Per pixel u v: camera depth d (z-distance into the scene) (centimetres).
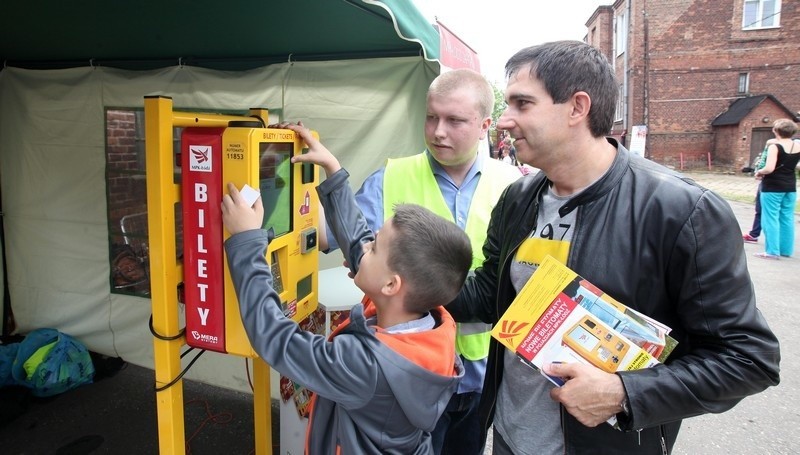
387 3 158
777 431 291
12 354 301
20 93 322
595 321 105
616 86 111
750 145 1944
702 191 102
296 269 157
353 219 155
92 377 316
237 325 129
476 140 171
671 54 2075
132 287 326
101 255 328
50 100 318
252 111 157
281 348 112
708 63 2056
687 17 2039
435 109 167
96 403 296
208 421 283
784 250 664
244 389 316
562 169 114
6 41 260
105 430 271
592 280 111
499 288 135
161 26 226
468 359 180
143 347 333
